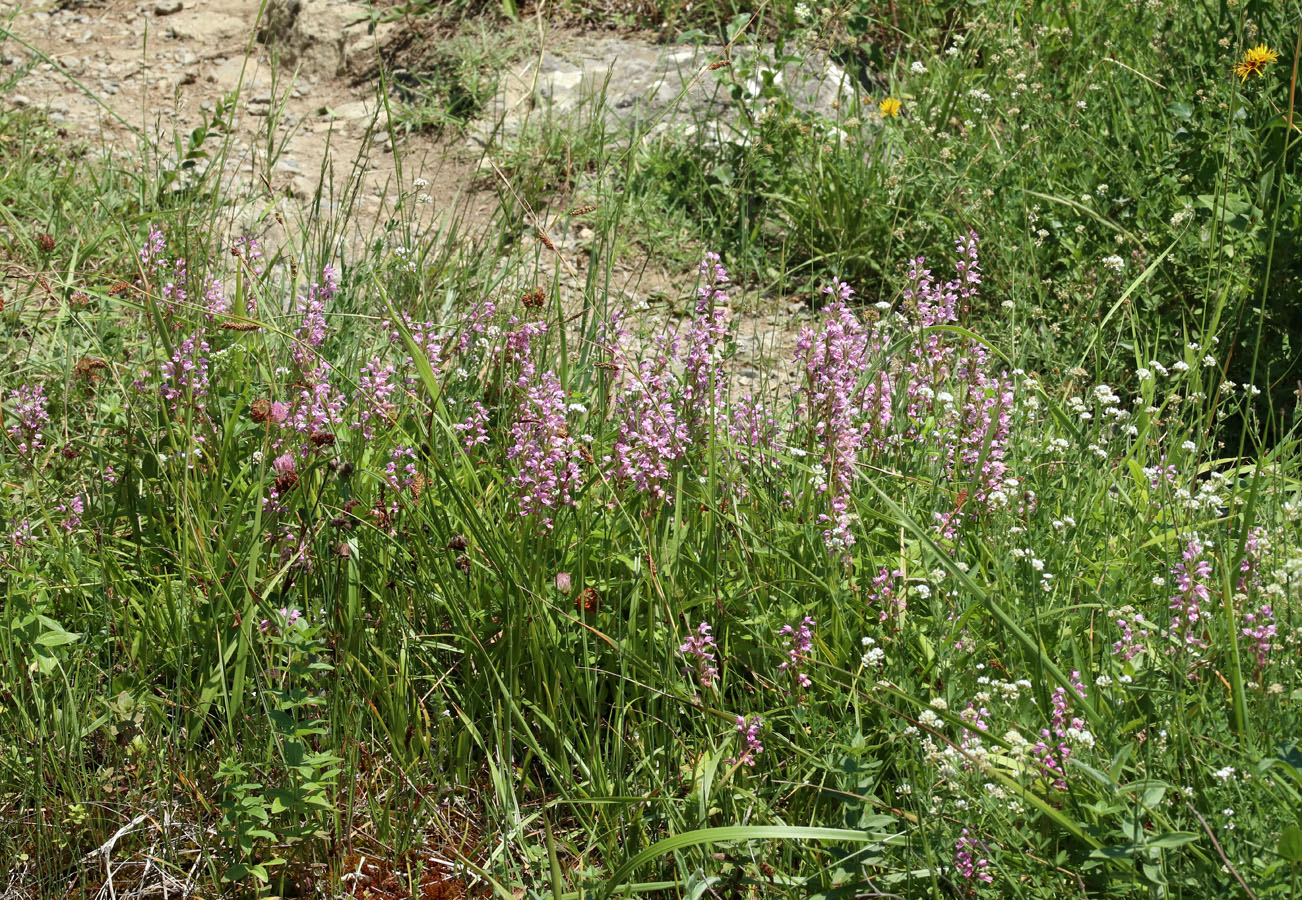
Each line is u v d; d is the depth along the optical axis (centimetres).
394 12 853
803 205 659
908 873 272
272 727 307
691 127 735
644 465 371
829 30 782
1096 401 473
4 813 316
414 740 336
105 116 797
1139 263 566
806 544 361
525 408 392
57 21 923
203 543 353
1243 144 574
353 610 351
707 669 329
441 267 554
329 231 578
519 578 347
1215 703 288
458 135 764
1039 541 368
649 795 313
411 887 312
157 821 318
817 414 388
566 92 777
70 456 410
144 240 584
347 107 816
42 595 347
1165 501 379
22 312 523
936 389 439
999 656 333
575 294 608
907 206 642
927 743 277
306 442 382
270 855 314
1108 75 675
